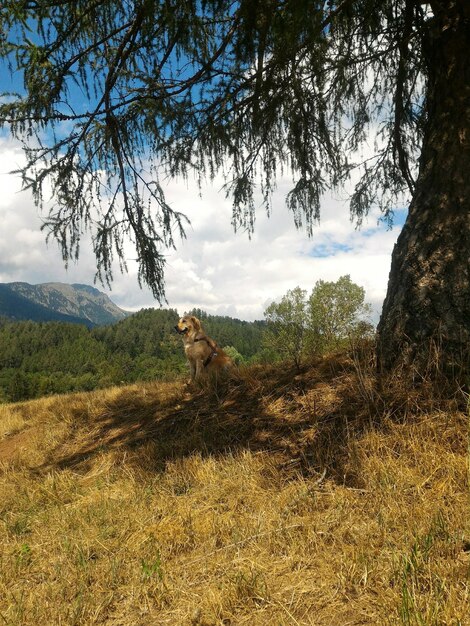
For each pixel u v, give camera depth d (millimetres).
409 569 1548
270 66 3434
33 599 1822
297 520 2088
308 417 3094
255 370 4355
